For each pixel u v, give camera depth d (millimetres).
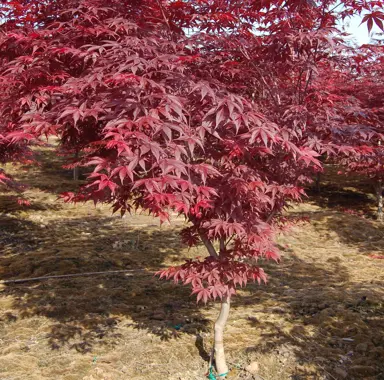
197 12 3604
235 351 4145
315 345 4250
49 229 9227
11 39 3322
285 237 9016
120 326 4738
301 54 3469
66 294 5672
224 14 3229
